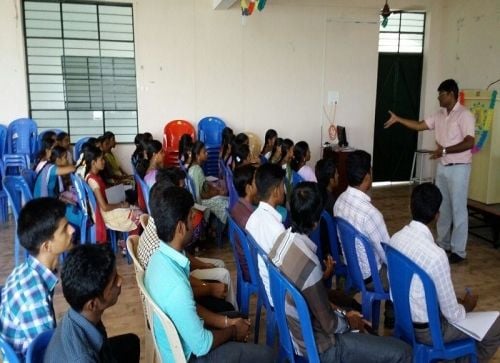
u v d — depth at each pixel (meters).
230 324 1.84
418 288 1.78
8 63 5.39
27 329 1.43
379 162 7.10
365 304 2.29
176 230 1.60
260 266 1.97
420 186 1.92
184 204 1.61
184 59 5.93
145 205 3.57
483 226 4.58
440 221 3.91
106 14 5.63
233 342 1.73
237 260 2.43
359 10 6.45
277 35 6.20
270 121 6.40
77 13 5.55
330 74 6.51
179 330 1.54
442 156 3.75
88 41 5.64
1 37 5.32
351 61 6.55
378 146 7.06
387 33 6.76
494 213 4.07
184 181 3.18
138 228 3.51
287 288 1.59
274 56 6.25
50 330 1.31
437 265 1.76
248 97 6.25
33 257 1.53
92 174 3.44
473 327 1.83
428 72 6.84
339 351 1.71
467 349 1.84
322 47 6.41
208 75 6.05
